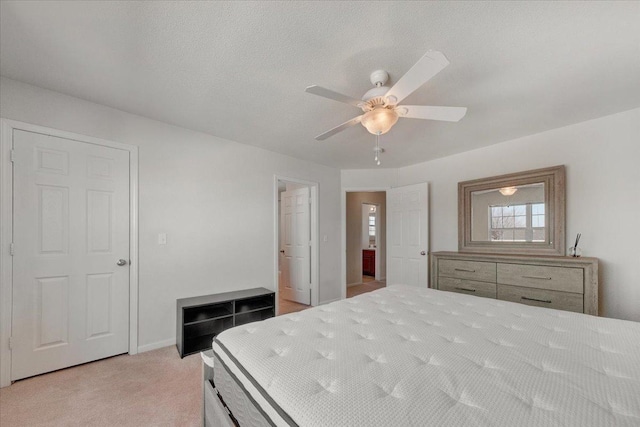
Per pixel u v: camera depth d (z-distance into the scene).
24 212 2.08
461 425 0.72
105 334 2.44
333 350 1.19
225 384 1.27
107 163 2.47
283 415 0.84
